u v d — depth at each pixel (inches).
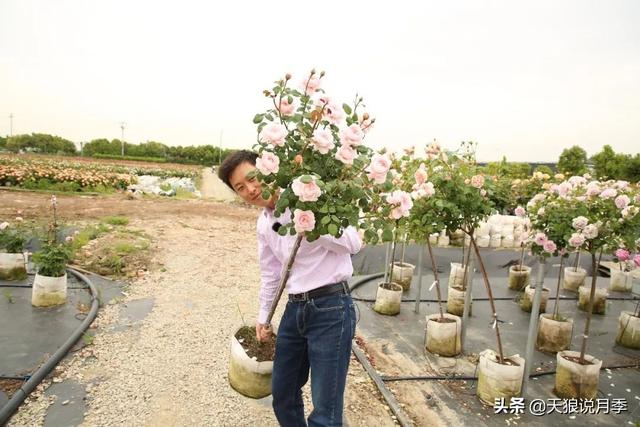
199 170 1840.6
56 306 192.7
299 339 85.5
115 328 175.6
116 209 517.7
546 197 162.7
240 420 117.6
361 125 77.5
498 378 133.5
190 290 235.0
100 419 114.2
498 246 408.2
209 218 522.9
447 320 179.6
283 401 90.4
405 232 163.6
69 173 725.3
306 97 76.5
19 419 111.9
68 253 200.4
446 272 320.2
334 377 79.0
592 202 149.4
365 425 121.0
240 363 99.9
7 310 183.9
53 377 134.0
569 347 186.2
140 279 247.8
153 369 143.6
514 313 235.1
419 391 143.3
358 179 69.5
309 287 80.6
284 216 84.5
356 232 82.0
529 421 128.3
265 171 68.6
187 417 117.6
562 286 297.9
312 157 73.7
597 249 147.8
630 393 150.6
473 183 136.1
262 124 75.1
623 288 292.5
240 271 285.1
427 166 161.0
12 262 223.1
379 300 219.8
